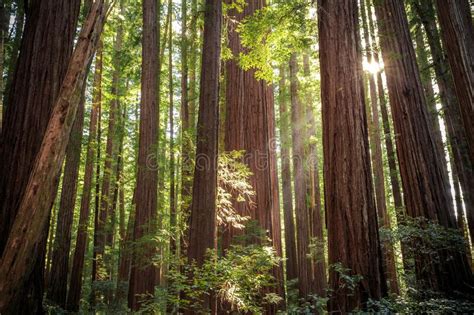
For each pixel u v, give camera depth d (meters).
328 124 6.39
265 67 9.16
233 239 9.05
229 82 11.14
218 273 6.03
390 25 9.75
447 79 11.00
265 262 6.69
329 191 6.16
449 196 8.82
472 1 10.28
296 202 17.41
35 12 5.41
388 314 5.05
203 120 6.87
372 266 5.62
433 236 7.56
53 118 3.88
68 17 5.55
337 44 6.57
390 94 9.66
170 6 15.67
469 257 9.79
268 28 8.52
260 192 10.09
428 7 11.22
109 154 17.48
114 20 15.46
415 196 8.80
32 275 4.75
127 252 10.32
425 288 7.95
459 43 7.75
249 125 10.66
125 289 14.09
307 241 16.77
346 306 5.51
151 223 9.63
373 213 5.95
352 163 6.03
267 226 9.97
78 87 4.02
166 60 18.89
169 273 6.14
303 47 8.82
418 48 14.39
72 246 23.19
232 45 11.29
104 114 20.22
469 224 10.40
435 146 9.16
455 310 6.21
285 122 18.78
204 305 5.82
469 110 7.53
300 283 15.84
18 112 5.02
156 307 7.26
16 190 4.72
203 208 6.45
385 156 18.08
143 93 11.03
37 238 3.77
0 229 4.57
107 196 16.98
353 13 6.83
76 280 13.59
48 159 3.79
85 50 4.11
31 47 5.25
